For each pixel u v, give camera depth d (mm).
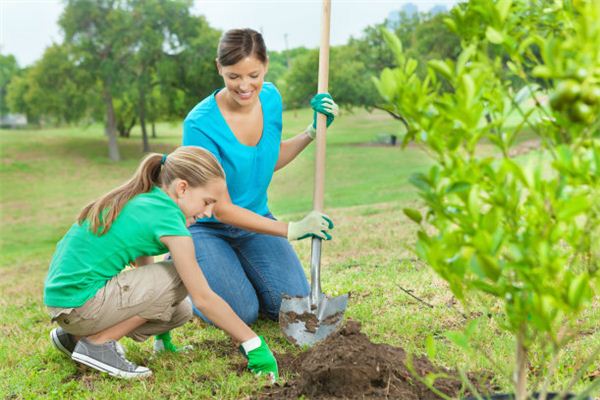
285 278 4109
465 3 1836
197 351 3521
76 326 3184
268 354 3074
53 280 3166
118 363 3211
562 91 1521
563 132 1720
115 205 3137
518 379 1900
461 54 1638
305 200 20469
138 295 3195
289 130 47125
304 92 46812
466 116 1569
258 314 4281
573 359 2949
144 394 2963
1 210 29094
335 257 5879
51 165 42594
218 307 3055
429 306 3994
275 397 2783
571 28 1774
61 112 49406
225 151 3799
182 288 3307
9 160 43000
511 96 1768
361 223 8148
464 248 1616
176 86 49250
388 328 3646
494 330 3424
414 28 44719
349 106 47719
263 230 3539
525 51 1833
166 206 3109
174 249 3064
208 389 2975
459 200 1680
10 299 5859
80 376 3389
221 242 4070
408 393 2680
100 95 48406
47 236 21391
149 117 50719
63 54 48344
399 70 1654
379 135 41000
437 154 1686
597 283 1719
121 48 47438
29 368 3551
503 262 1672
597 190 1598
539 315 1632
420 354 3174
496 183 1626
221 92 3844
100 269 3154
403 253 5699
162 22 48469
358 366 2742
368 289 4512
